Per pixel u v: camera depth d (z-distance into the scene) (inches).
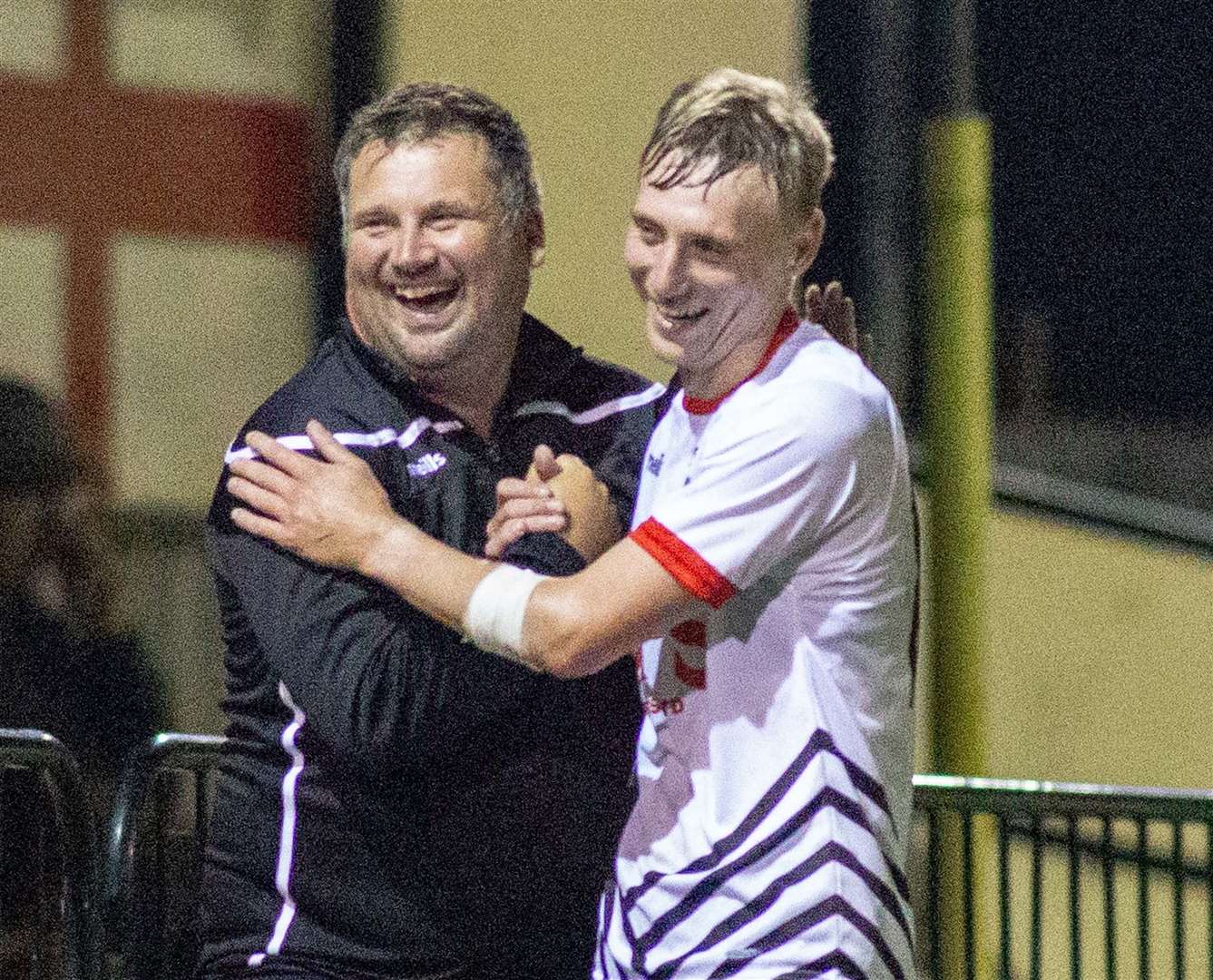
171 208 778.2
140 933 420.2
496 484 345.4
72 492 695.7
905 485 310.2
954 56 664.4
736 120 298.0
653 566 297.0
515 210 344.5
